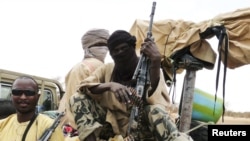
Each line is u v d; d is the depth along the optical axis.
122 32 3.59
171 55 5.22
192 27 5.26
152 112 3.55
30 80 3.62
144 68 3.60
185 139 3.47
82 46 5.01
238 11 5.12
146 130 3.67
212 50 5.21
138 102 3.51
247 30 5.07
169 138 3.48
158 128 3.52
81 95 3.72
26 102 3.57
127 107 3.67
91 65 4.65
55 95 7.84
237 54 5.04
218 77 4.90
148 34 3.69
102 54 4.89
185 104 5.20
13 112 5.11
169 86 5.61
